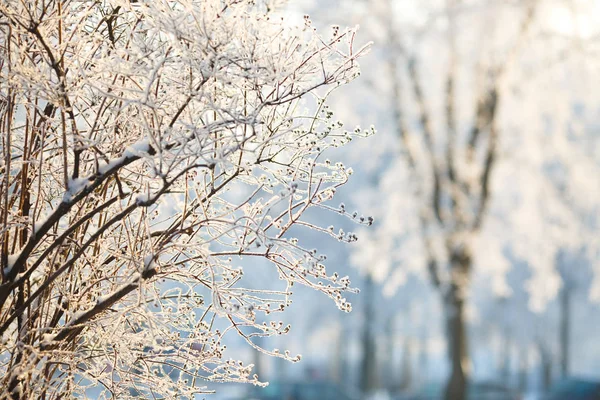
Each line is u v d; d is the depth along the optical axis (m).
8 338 4.42
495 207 23.06
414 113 20.16
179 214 4.69
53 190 4.89
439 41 20.19
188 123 4.21
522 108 20.28
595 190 20.78
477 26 19.44
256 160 4.24
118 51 4.15
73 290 4.62
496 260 20.89
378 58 19.89
